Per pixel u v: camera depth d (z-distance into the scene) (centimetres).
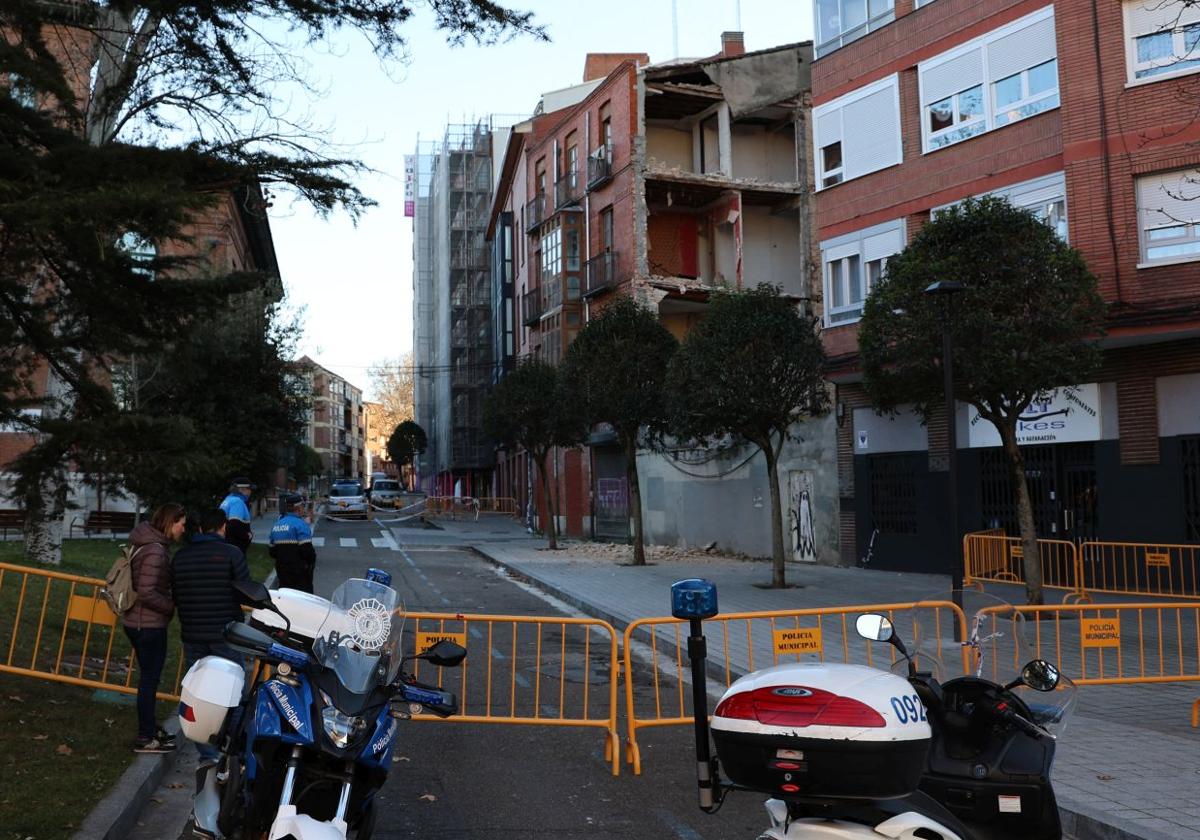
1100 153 1828
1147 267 1766
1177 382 1772
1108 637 917
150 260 795
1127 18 1812
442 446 7500
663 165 3544
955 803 459
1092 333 1662
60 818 545
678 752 805
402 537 3766
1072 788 638
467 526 4653
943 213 1552
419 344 9169
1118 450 1841
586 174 3794
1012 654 522
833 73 2473
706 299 3541
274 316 2517
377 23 848
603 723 783
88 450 778
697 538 3000
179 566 741
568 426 3031
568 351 2709
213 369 2344
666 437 3064
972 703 475
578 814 633
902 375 1534
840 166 2459
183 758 753
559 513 4034
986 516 2102
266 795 427
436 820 614
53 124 750
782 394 1945
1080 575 1730
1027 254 1448
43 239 706
